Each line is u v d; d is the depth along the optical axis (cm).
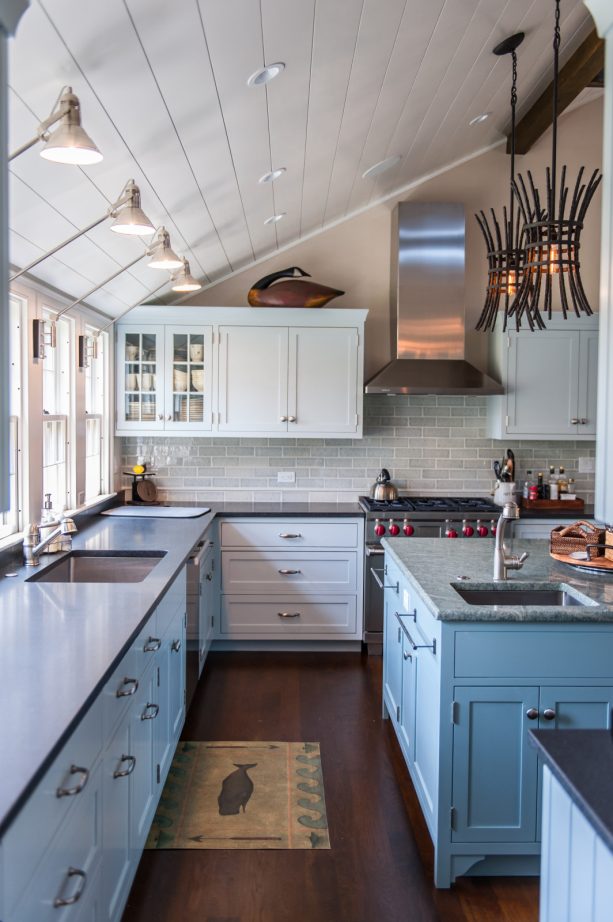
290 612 452
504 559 268
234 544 448
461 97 362
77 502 387
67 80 175
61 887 138
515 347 469
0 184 102
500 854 231
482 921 216
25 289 293
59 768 136
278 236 462
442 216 468
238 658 446
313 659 445
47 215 243
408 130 372
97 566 316
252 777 297
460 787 229
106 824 175
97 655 177
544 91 410
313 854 247
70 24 155
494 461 495
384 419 500
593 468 505
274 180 348
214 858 244
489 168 498
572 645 228
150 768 237
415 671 273
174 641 291
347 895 227
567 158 502
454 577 271
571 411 471
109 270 348
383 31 245
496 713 229
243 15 188
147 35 174
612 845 106
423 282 468
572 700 229
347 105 296
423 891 229
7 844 110
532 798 230
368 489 502
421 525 447
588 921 121
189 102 221
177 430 460
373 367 504
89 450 436
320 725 348
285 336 459
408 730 287
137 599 233
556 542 306
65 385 373
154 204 298
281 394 460
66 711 143
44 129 167
